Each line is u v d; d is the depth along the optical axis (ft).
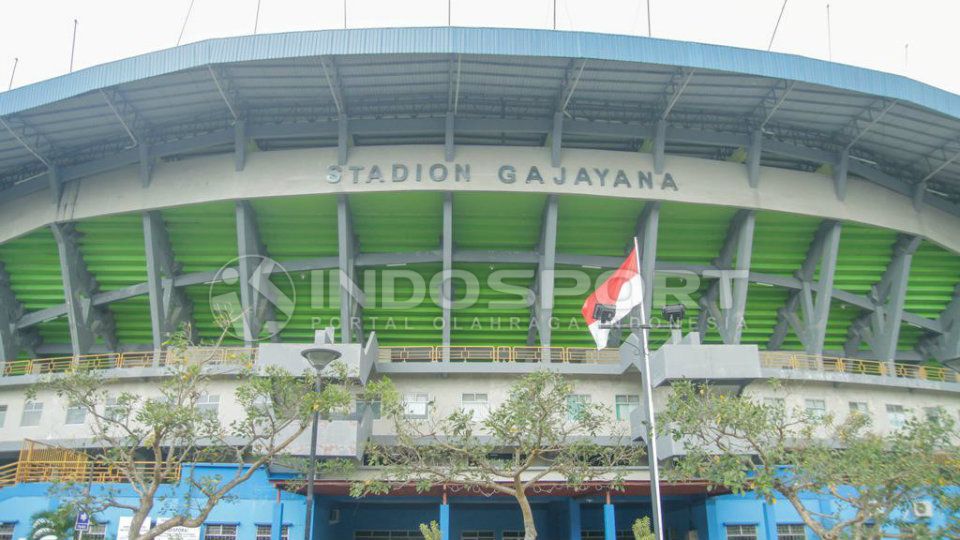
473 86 95.09
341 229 102.78
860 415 73.97
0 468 94.48
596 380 104.53
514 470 71.20
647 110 100.73
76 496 73.31
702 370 90.79
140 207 102.94
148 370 102.47
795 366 107.76
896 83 93.91
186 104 97.35
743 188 105.50
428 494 89.92
